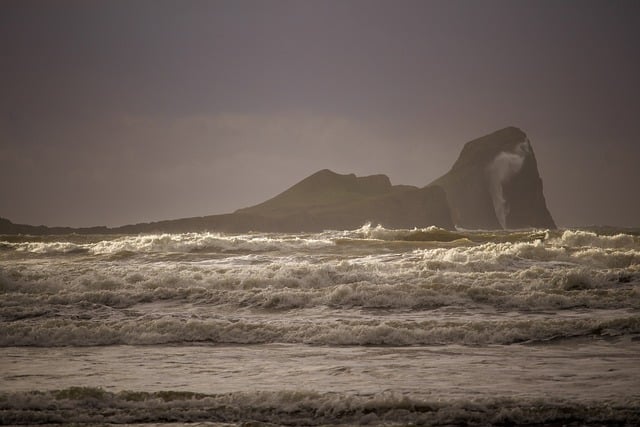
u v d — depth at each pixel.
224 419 35.25
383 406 35.84
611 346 52.38
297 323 61.09
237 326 58.78
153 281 82.25
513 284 78.19
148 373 44.47
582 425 33.44
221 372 44.59
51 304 72.56
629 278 81.00
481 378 41.91
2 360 49.22
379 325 57.78
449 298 71.62
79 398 37.62
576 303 69.75
